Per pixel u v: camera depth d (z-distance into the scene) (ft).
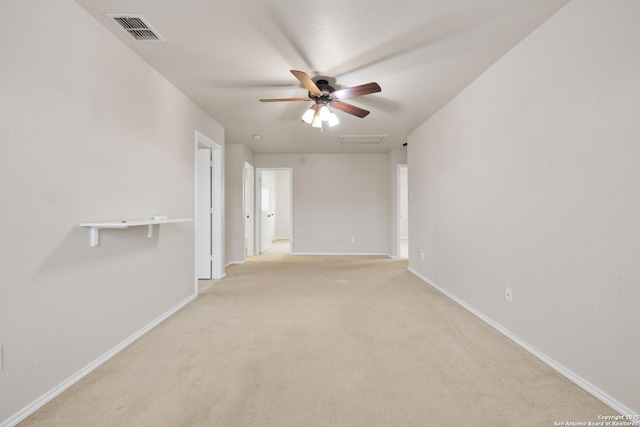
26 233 5.23
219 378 6.33
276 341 8.11
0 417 4.81
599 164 5.63
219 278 15.40
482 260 9.70
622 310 5.23
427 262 14.75
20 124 5.11
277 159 23.70
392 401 5.58
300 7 6.53
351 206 23.70
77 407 5.39
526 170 7.64
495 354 7.39
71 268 6.16
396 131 16.93
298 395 5.75
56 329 5.79
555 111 6.68
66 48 6.03
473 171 10.29
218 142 15.16
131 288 8.14
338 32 7.47
